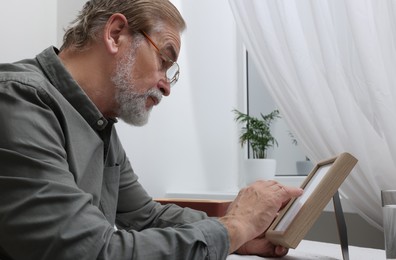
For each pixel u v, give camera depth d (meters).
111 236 0.74
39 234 0.69
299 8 1.81
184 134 2.59
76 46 1.03
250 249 1.09
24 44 2.23
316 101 1.76
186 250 0.76
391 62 1.53
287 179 2.49
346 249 0.98
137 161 2.34
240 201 0.94
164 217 1.28
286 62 1.86
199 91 2.68
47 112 0.82
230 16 2.84
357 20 1.58
